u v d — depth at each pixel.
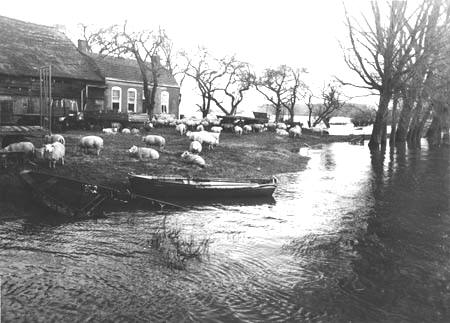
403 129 43.47
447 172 23.22
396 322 6.88
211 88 53.34
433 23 32.34
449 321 6.98
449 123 40.25
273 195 15.84
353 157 29.94
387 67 34.38
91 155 17.25
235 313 6.87
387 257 9.67
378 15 33.75
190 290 7.54
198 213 12.75
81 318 6.43
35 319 6.32
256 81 55.19
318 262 9.23
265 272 8.55
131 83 40.50
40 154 14.77
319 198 15.68
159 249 9.43
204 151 22.38
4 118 22.09
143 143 22.70
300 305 7.27
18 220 10.93
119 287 7.50
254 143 30.81
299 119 92.06
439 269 9.05
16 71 28.97
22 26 34.47
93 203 12.11
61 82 31.88
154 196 13.72
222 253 9.46
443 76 32.19
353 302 7.46
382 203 15.12
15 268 7.99
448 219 13.08
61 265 8.28
